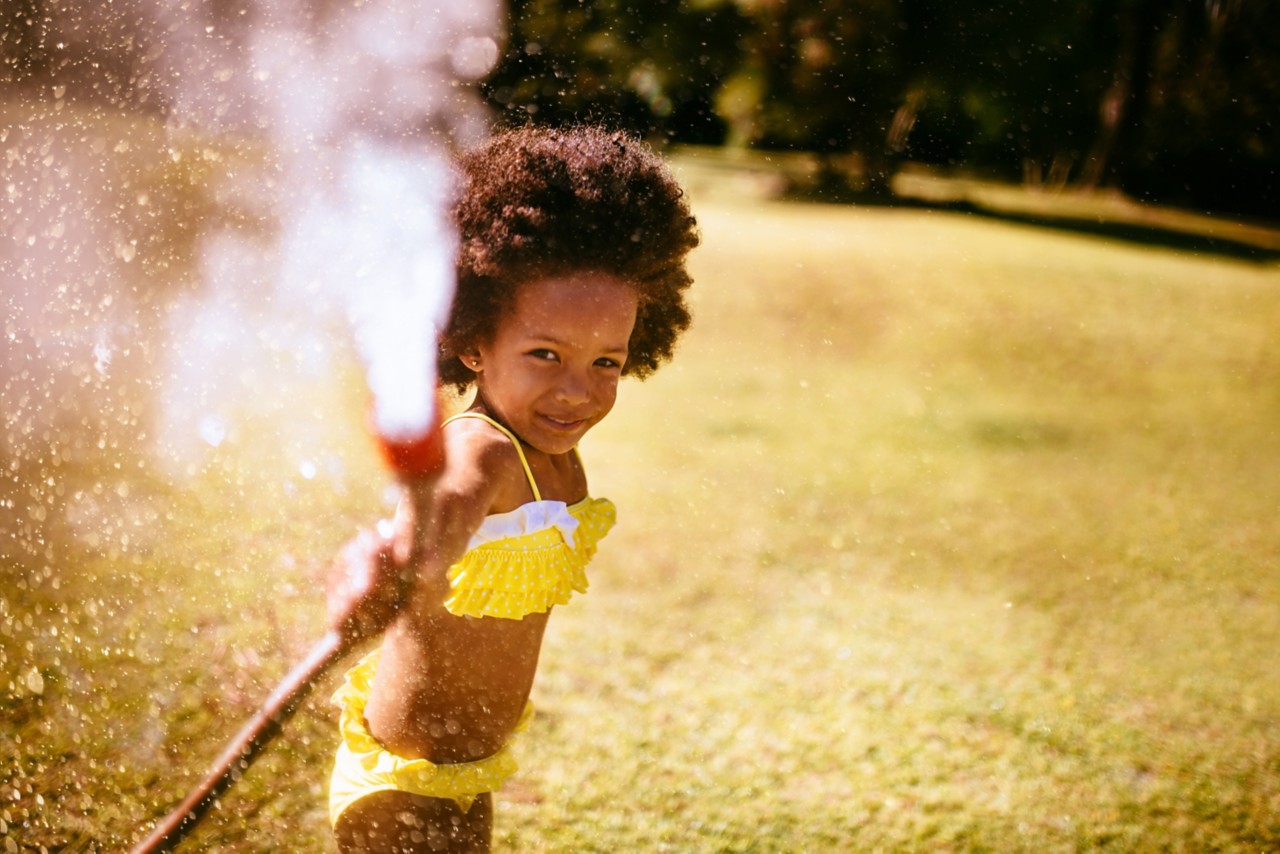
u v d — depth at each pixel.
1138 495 5.45
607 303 1.63
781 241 10.17
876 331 8.23
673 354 1.96
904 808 2.59
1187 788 2.75
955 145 18.73
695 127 19.70
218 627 3.08
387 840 1.69
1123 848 2.48
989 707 3.13
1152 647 3.65
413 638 1.67
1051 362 7.92
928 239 11.04
